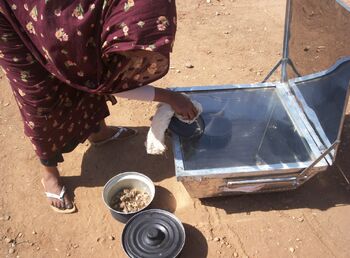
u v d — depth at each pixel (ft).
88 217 8.37
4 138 9.84
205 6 14.06
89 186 8.87
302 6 7.71
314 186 8.79
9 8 6.02
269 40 12.71
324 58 7.28
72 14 5.71
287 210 8.40
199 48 12.35
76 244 7.98
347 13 6.36
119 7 5.51
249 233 8.05
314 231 8.07
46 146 7.75
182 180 7.33
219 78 11.35
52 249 7.92
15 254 7.87
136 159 9.36
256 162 7.52
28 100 7.00
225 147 7.79
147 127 10.07
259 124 8.29
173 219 7.73
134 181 8.50
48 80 6.89
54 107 7.25
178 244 7.43
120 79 6.29
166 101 7.20
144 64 6.00
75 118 7.88
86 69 6.23
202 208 8.43
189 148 7.74
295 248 7.83
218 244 7.91
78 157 9.41
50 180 8.53
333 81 7.04
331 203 8.50
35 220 8.34
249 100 8.75
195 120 7.81
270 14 13.79
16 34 6.37
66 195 8.55
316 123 7.87
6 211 8.48
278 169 7.34
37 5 5.82
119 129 9.68
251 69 11.66
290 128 8.19
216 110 8.53
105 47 5.74
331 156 7.41
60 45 5.93
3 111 10.51
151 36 5.42
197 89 8.80
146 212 7.82
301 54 8.18
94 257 7.80
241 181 7.53
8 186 8.90
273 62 11.92
